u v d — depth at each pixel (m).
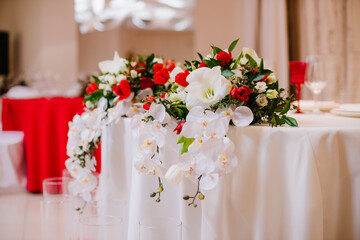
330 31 3.87
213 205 1.15
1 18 5.61
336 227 1.16
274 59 3.95
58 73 5.16
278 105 1.18
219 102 1.12
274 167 1.13
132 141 1.35
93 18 7.93
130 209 1.32
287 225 1.14
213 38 4.66
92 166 1.59
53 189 1.69
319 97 3.94
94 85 1.62
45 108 2.94
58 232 1.55
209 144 1.03
